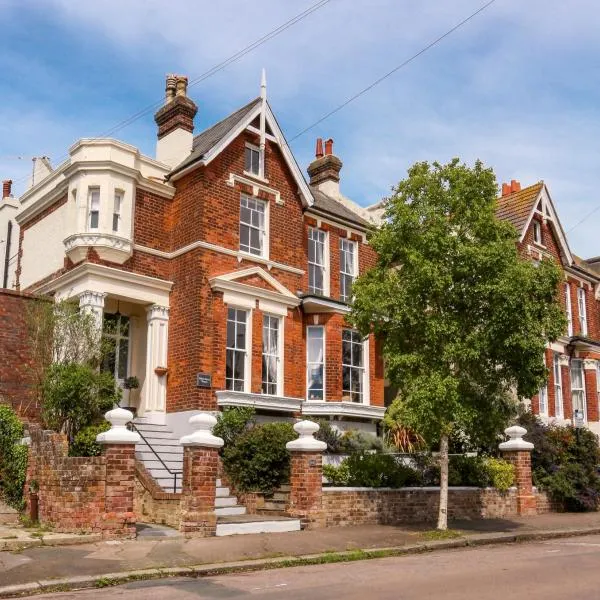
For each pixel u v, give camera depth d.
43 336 17.09
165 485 16.66
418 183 15.84
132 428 17.59
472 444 20.95
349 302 18.62
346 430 21.48
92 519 12.67
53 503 13.42
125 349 20.53
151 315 19.92
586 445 23.05
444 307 15.60
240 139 21.42
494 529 16.38
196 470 13.51
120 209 19.62
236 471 16.64
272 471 16.22
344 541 13.67
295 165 22.61
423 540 14.21
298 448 15.30
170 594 9.26
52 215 21.52
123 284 19.28
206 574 11.02
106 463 12.83
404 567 11.27
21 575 10.16
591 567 11.02
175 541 12.66
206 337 19.27
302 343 22.22
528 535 15.87
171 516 14.02
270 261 21.42
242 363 20.25
